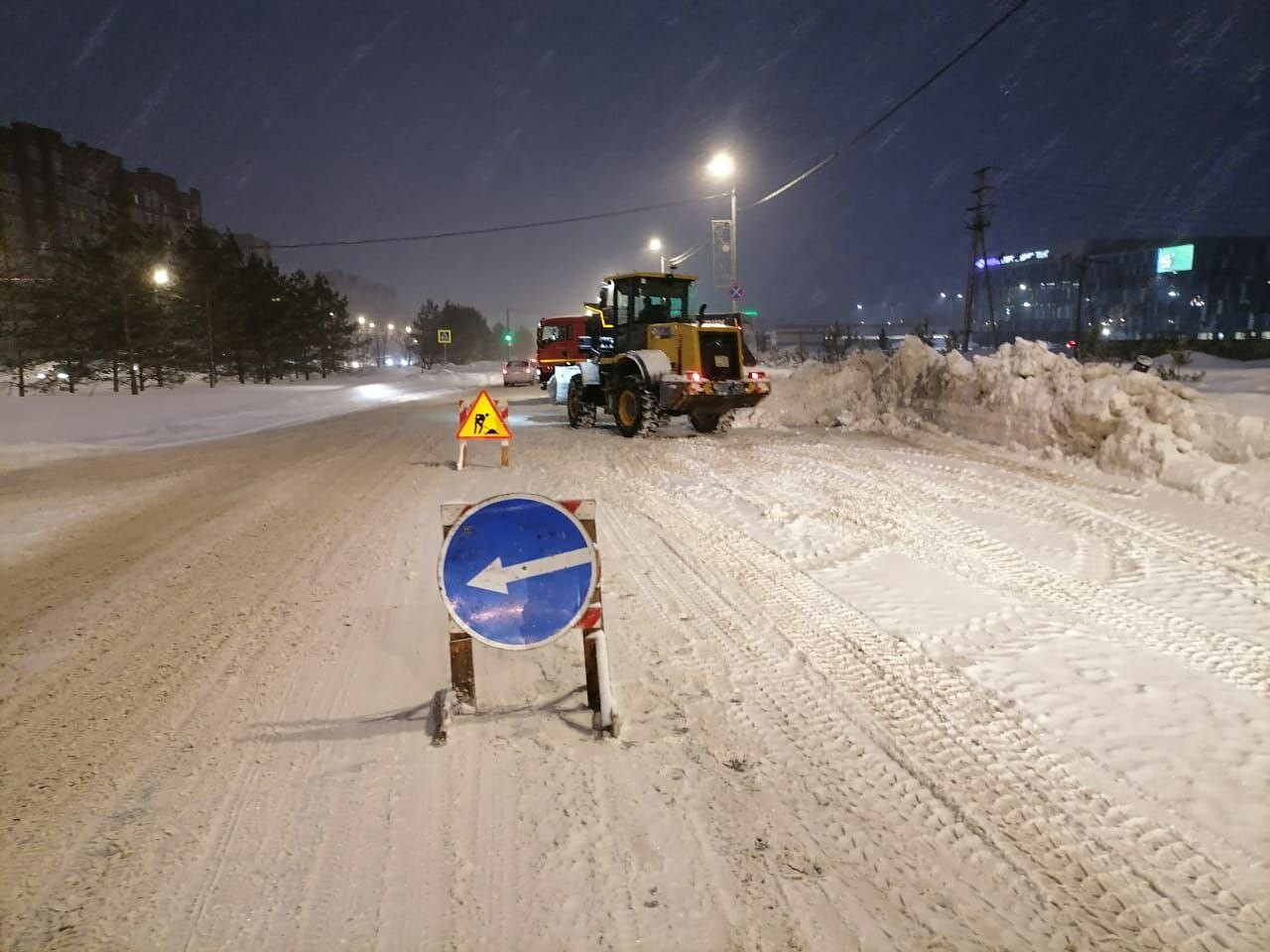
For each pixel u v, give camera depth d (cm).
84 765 392
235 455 1499
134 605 632
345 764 386
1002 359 1317
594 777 370
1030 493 927
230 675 494
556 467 1209
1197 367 2259
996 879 300
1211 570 654
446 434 1781
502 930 274
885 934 271
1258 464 903
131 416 2302
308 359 5409
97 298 3180
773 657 502
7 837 334
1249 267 10238
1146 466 975
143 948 269
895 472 1073
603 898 289
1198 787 357
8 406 2369
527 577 408
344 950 266
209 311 3838
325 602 627
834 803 348
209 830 336
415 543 790
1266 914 280
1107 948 265
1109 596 602
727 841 322
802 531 798
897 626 551
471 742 404
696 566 692
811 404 1778
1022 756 385
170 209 10119
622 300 1709
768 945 266
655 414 1522
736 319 1661
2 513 981
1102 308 10588
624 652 512
